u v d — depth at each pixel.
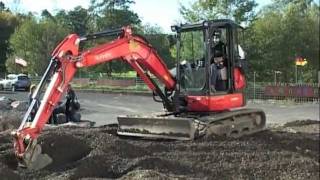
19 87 47.44
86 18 74.00
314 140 13.66
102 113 25.41
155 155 10.63
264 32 40.94
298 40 41.75
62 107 16.95
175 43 13.41
